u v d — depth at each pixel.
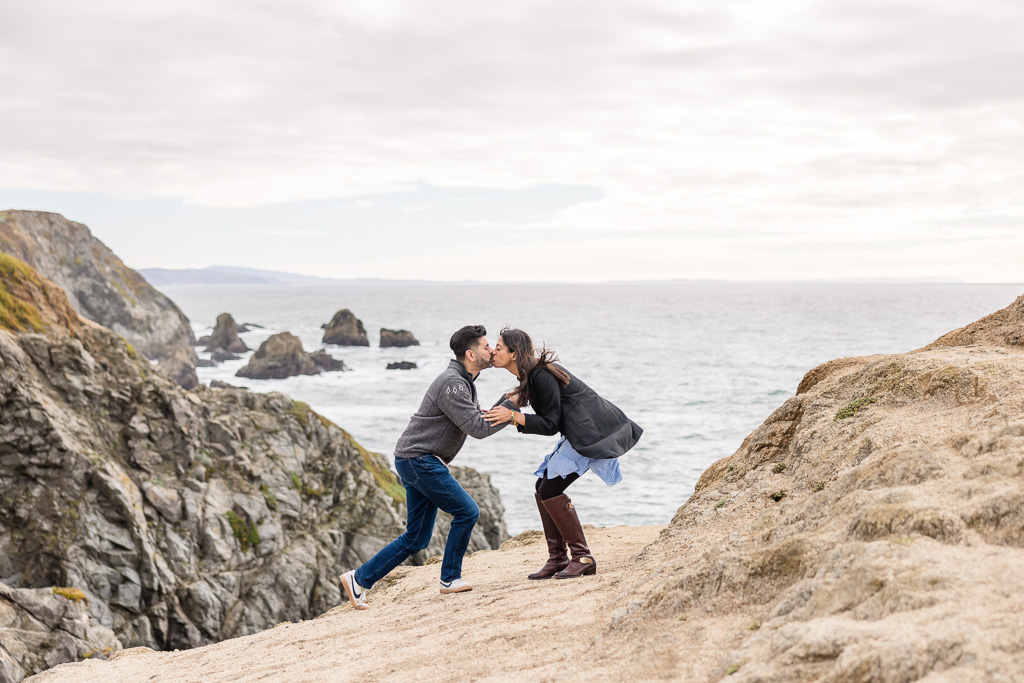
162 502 19.67
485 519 24.91
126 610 17.95
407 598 6.67
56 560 17.80
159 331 68.94
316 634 5.67
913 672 1.91
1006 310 6.14
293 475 22.86
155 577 18.34
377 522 22.73
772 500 4.71
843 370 6.84
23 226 60.34
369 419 51.00
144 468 20.42
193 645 18.36
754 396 58.59
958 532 2.66
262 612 19.48
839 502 3.45
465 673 3.46
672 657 2.86
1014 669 1.78
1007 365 4.63
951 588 2.27
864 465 3.74
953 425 4.09
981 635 1.93
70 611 15.87
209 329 138.25
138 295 69.31
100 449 20.06
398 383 69.31
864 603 2.44
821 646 2.23
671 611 3.36
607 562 6.01
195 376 71.31
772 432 5.80
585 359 87.75
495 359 5.46
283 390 63.97
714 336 122.19
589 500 29.80
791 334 123.56
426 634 4.52
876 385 5.39
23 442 18.97
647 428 44.88
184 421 21.94
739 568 3.33
